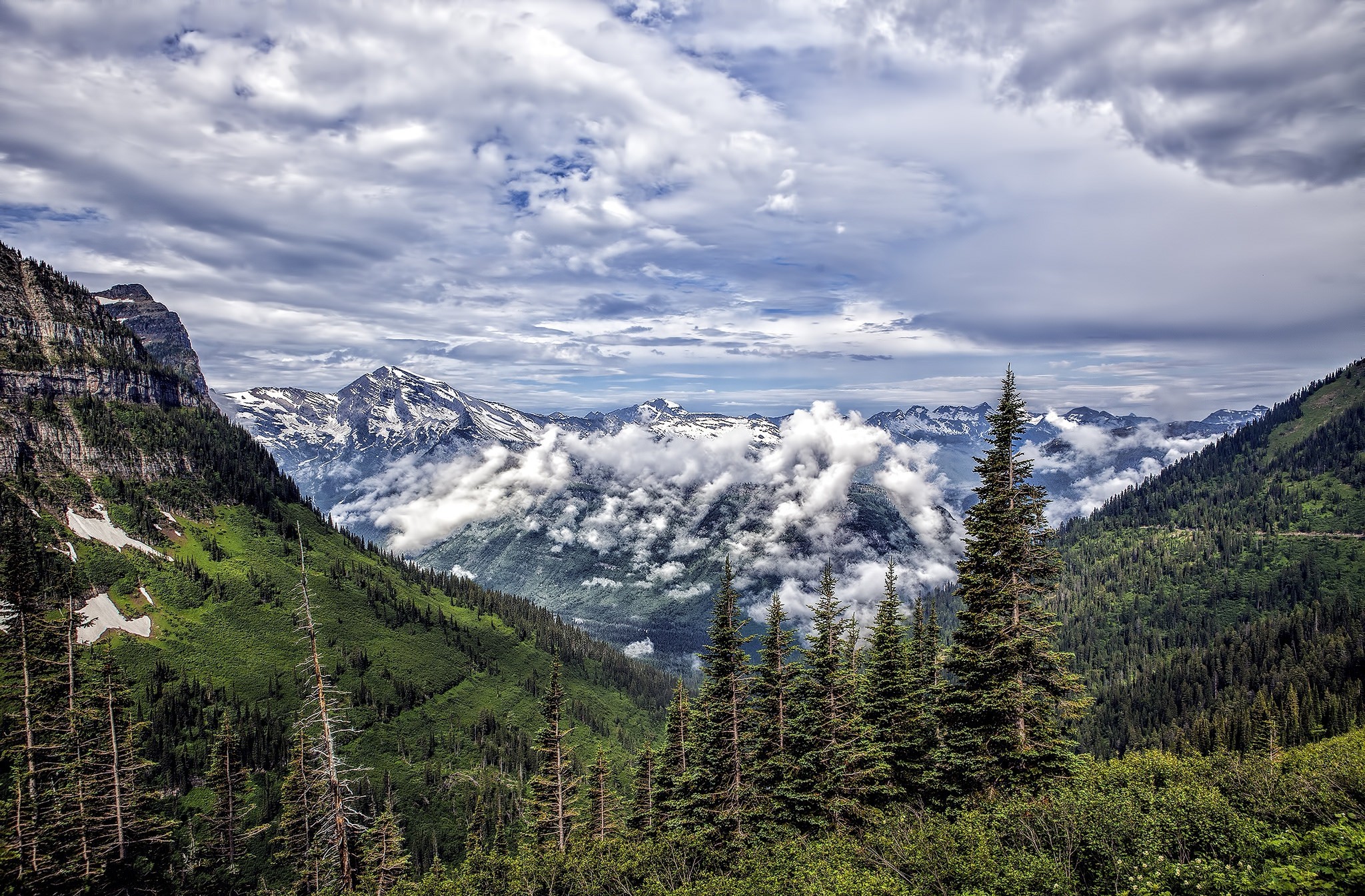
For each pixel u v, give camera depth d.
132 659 142.38
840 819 38.47
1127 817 22.98
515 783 148.00
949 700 36.25
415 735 165.00
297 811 69.00
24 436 177.00
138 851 56.47
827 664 40.56
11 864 48.75
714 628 45.06
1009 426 34.91
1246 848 20.34
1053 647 34.25
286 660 163.75
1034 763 33.16
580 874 36.88
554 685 62.50
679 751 57.62
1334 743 41.50
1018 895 20.73
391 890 41.00
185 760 117.19
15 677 52.53
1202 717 144.12
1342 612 192.75
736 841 40.03
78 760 53.78
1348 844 18.45
